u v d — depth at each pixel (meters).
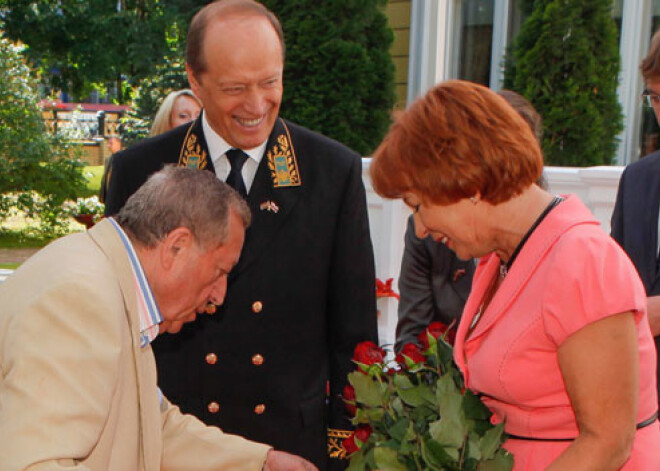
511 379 1.41
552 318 1.31
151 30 12.26
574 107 5.17
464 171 1.35
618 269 1.30
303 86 6.17
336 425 2.15
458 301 2.78
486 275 1.61
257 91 1.90
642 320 1.42
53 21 14.38
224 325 2.06
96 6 14.37
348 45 6.08
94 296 1.35
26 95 11.02
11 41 14.77
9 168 10.82
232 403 2.09
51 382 1.27
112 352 1.34
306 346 2.10
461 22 6.39
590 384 1.30
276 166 2.08
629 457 1.41
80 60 15.16
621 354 1.29
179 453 1.89
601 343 1.28
